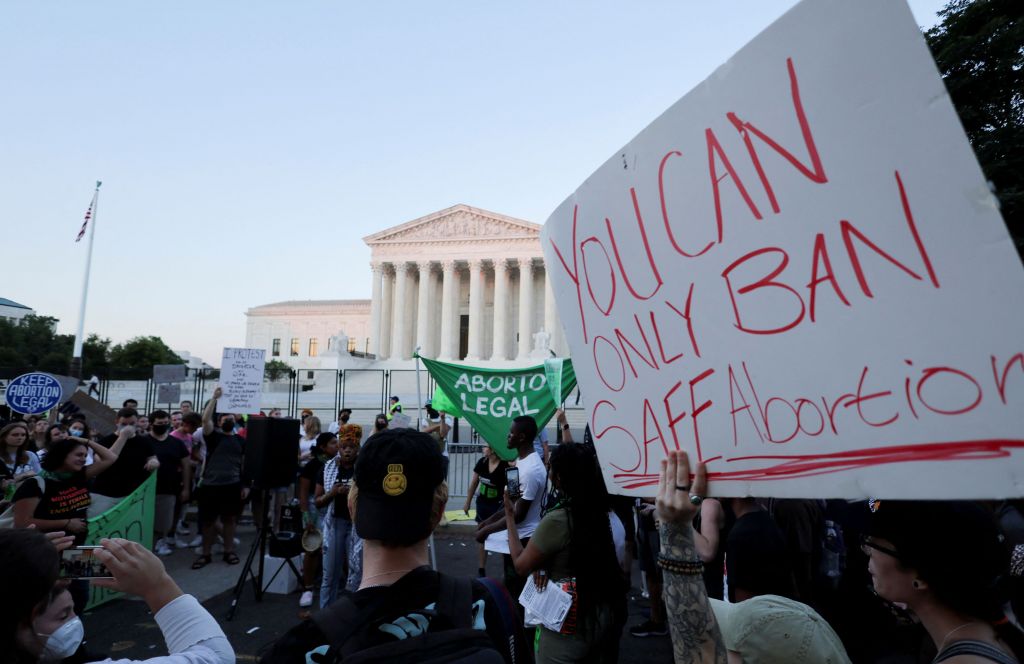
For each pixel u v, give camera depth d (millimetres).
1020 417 835
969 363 889
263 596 6895
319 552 7195
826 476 1096
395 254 61531
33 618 1559
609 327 1631
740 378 1261
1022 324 830
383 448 1434
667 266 1424
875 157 978
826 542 4055
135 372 30953
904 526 1407
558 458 2949
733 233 1249
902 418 977
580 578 2768
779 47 1120
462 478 13391
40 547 1589
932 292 927
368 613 1262
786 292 1153
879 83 963
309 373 47500
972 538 1345
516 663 1421
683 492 1385
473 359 58094
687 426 1401
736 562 2129
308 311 75062
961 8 13758
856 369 1039
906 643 3594
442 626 1290
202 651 1574
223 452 8469
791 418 1160
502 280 59031
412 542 1396
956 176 881
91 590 6375
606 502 2910
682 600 1411
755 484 1231
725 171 1256
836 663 1628
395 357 58750
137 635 5723
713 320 1315
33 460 7738
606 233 1612
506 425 6461
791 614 1711
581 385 1746
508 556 4926
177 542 9477
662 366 1462
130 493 7281
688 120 1336
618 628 2828
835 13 1017
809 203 1092
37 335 57594
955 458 904
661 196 1426
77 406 12703
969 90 13320
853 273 1036
